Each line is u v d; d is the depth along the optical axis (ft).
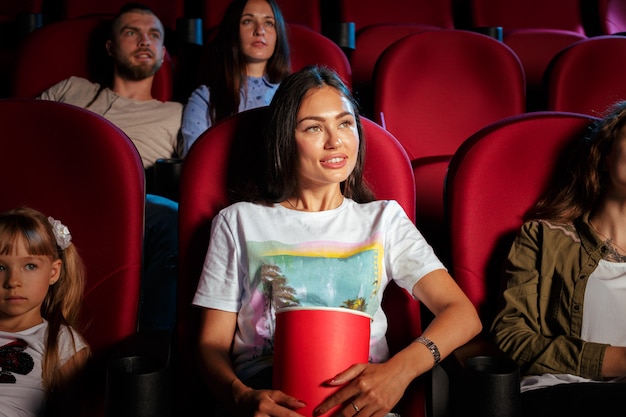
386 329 2.94
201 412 2.93
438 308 2.80
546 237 3.12
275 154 2.92
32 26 6.36
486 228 3.17
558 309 3.05
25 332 2.97
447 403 2.72
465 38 5.11
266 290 2.83
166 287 4.08
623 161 3.00
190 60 6.13
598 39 5.04
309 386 2.22
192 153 3.05
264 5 5.08
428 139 5.00
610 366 2.83
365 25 7.06
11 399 2.83
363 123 3.13
